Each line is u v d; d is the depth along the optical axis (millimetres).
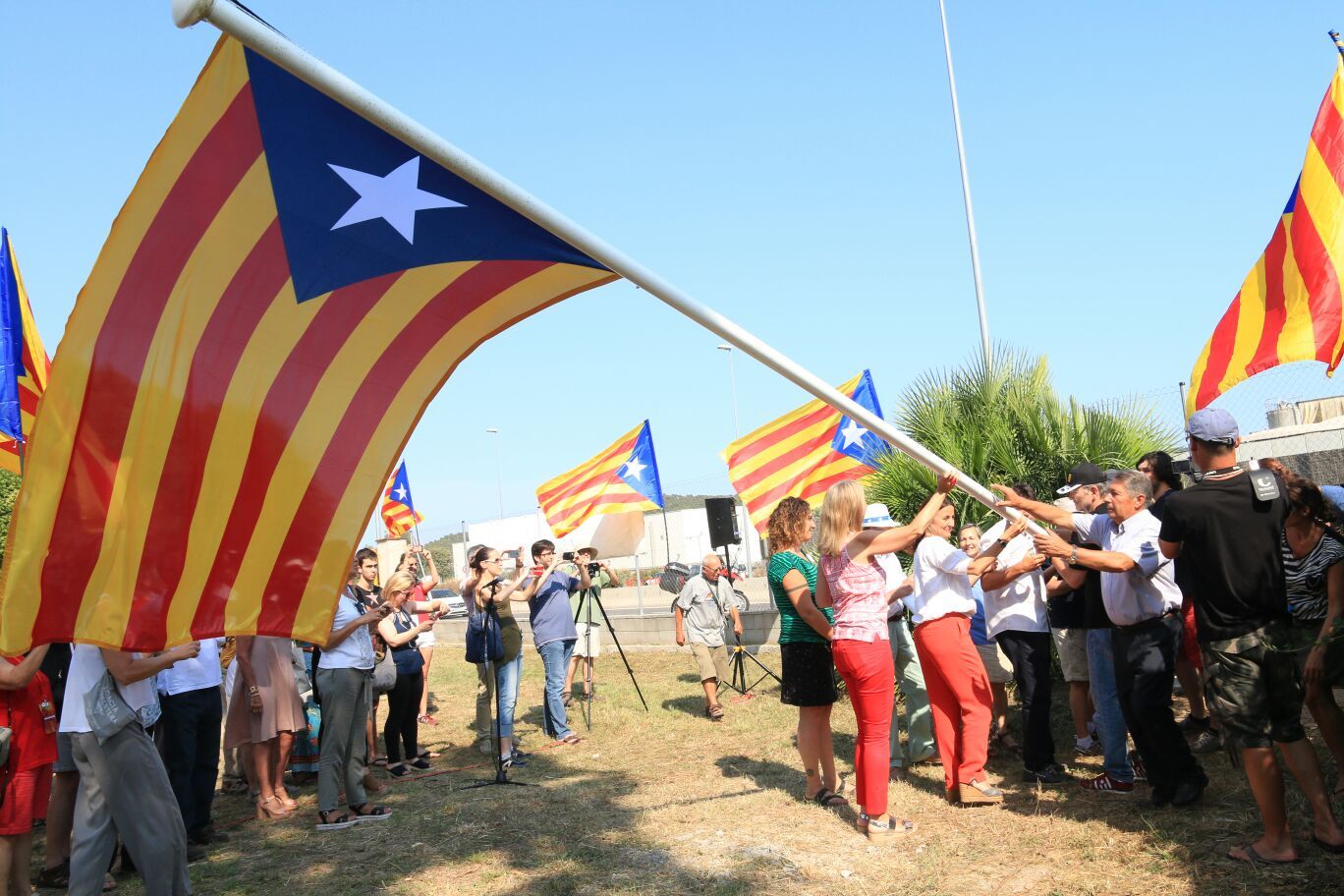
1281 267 6219
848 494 5648
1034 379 9898
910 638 7246
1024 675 6391
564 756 8750
